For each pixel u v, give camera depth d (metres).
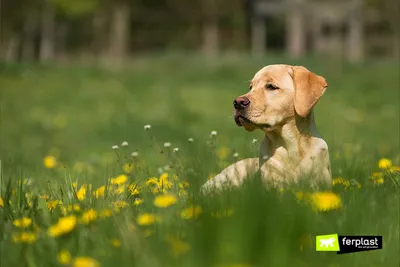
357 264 3.88
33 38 48.31
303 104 6.23
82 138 15.11
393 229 4.31
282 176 6.23
